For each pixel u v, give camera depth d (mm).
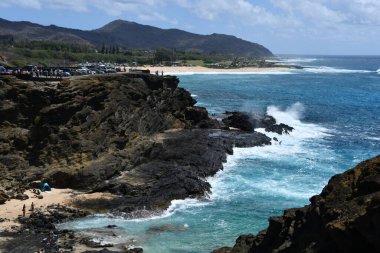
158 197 45156
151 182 47844
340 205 19594
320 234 20422
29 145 51312
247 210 43531
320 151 65938
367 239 17438
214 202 45656
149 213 42562
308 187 49938
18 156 50094
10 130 51688
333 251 19109
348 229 17953
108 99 57156
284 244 22625
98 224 39875
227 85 167875
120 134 56000
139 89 64688
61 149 50781
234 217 41938
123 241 36469
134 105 61875
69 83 55781
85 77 59625
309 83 185625
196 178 49438
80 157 50312
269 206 44531
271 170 56000
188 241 36844
